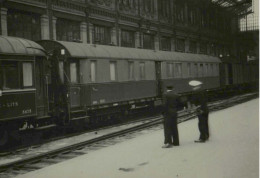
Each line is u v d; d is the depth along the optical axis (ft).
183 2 129.49
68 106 50.14
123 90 63.10
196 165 25.80
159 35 112.98
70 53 50.29
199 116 35.47
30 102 42.55
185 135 41.06
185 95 86.74
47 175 26.16
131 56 65.98
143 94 69.36
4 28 57.62
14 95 40.37
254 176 21.90
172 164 26.68
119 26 91.91
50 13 67.51
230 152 29.48
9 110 39.68
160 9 115.03
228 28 172.14
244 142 33.81
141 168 26.16
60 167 28.58
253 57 165.89
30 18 64.28
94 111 56.70
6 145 43.06
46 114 46.34
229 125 46.91
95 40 82.84
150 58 72.33
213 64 106.42
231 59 131.75
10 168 29.99
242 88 136.56
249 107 73.67
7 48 39.83
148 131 50.65
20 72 41.42
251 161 25.91
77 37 77.20
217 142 34.71
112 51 61.52
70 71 51.52
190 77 89.66
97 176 24.90
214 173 23.24
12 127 41.04
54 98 49.96
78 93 52.60
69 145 39.22
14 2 59.52
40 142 44.04
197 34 142.10
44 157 33.88
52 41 51.06
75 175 25.57
